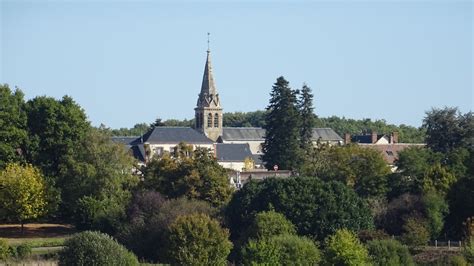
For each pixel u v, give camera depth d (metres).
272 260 167.75
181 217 190.38
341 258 169.00
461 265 181.38
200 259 182.88
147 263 186.62
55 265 182.38
